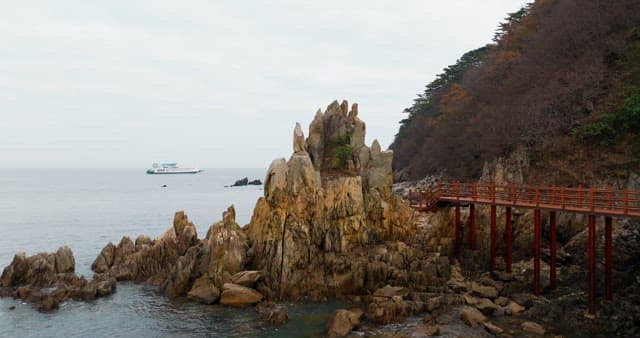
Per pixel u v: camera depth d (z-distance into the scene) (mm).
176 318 40969
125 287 50594
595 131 58906
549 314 37875
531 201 45688
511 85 80500
